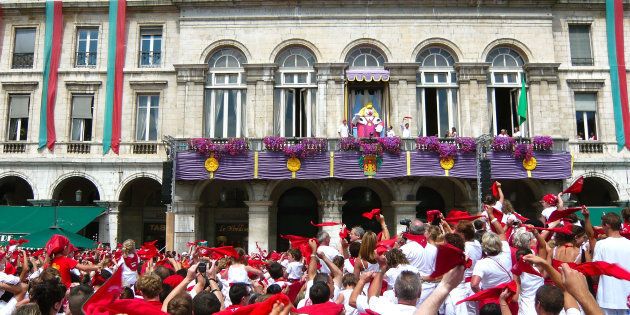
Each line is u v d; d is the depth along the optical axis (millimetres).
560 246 9789
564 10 31938
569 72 31375
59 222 27875
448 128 30625
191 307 6340
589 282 9070
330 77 30641
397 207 29016
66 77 31922
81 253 20516
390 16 31156
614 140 30859
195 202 29422
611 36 31500
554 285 6016
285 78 31172
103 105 31766
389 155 28375
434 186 32094
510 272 8461
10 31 32500
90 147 31250
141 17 32312
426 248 9578
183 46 31266
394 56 30938
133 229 32875
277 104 30969
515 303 7289
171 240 28172
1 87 31922
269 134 30266
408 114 30250
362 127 29688
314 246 9344
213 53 31500
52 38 31922
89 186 33469
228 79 31297
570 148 30672
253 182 29281
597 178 31234
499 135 29188
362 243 8555
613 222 8328
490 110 30812
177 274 10430
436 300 4641
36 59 32188
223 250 11500
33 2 32219
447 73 31078
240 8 31453
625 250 8109
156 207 33156
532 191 31672
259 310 5090
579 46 32031
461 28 31188
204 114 30969
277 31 31312
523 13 31266
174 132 31125
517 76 31078
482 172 27703
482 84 30562
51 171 30844
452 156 28188
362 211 32188
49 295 6680
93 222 32844
